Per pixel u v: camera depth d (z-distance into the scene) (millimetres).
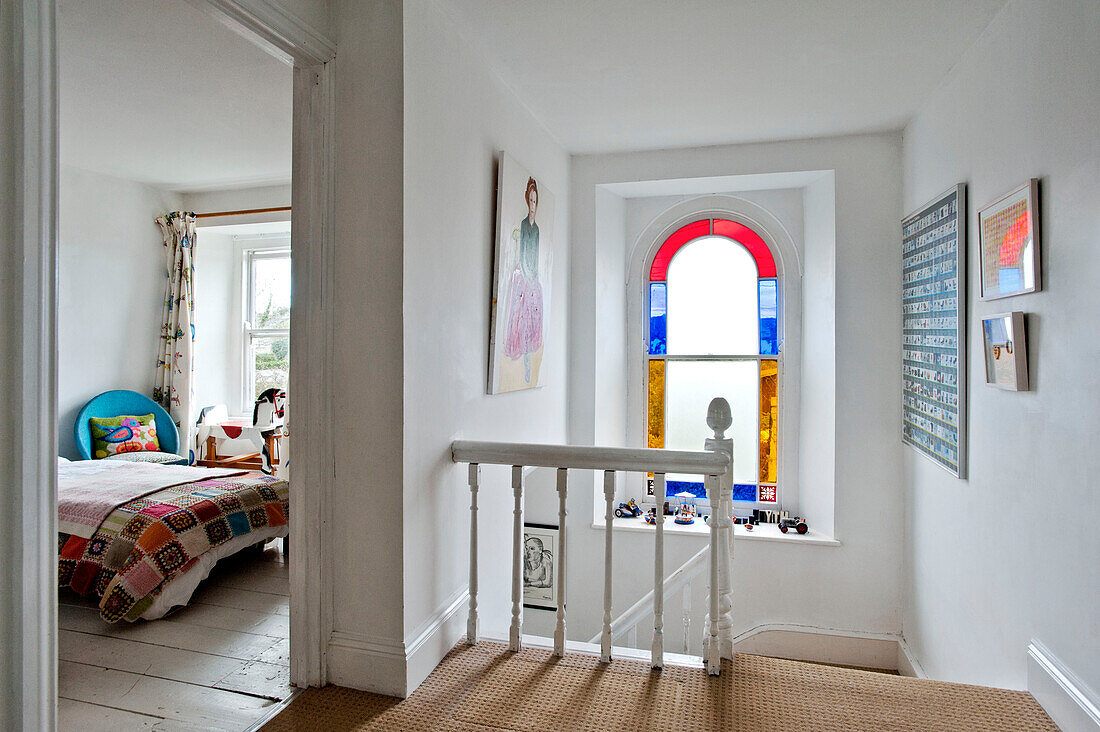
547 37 2426
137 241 4848
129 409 4695
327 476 1996
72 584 2627
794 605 3648
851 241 3527
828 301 3639
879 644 3508
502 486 2828
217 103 3211
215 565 3076
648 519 4027
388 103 1936
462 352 2381
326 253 1970
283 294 5742
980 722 1849
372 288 1959
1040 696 1932
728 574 2189
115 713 1899
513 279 2805
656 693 1978
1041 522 1960
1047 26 1906
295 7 1814
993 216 2270
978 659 2457
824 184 3697
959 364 2586
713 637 2092
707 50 2543
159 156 4125
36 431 1107
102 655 2289
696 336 4270
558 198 3678
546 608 4070
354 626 2008
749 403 4180
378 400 1962
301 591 1999
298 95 1966
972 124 2492
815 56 2594
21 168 1073
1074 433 1769
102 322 4613
